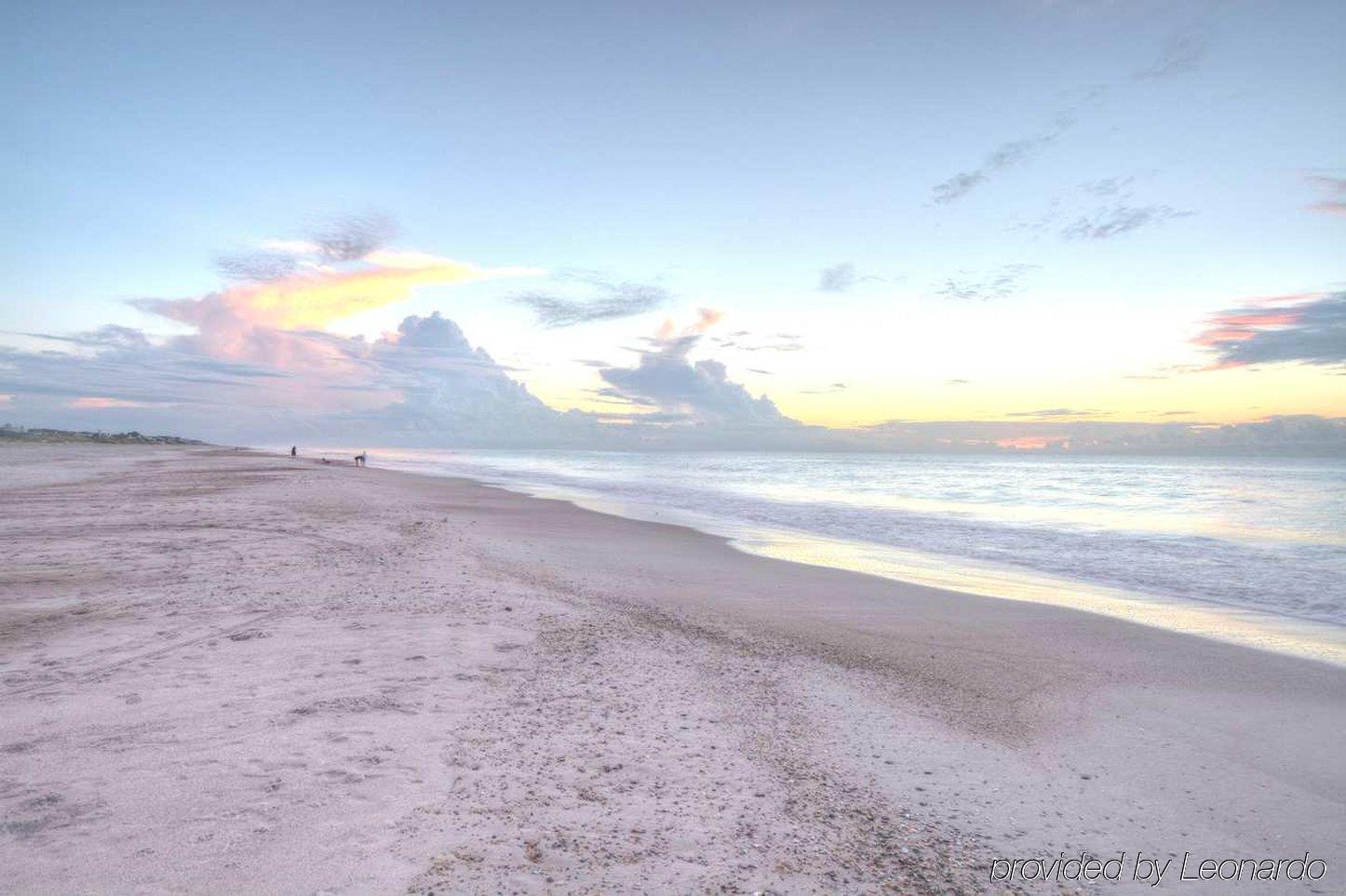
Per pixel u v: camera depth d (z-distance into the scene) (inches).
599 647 293.6
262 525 628.4
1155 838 161.3
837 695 250.5
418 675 246.5
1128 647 330.3
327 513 740.7
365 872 128.8
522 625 320.2
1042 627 364.5
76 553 472.7
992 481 2043.6
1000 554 642.8
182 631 293.1
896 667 289.3
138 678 234.7
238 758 176.2
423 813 151.9
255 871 127.7
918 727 224.4
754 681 261.1
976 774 191.3
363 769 172.1
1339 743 220.1
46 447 3046.3
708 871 135.9
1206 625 377.7
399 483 1355.8
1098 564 592.1
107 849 133.6
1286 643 341.4
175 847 135.0
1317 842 161.6
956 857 148.5
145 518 658.2
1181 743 218.1
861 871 140.3
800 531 785.6
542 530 701.9
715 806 163.8
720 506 1092.5
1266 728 232.7
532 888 126.6
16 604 335.3
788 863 140.6
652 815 157.4
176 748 181.3
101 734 189.2
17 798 152.8
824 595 429.4
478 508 911.0
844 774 186.7
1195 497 1400.1
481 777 171.2
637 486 1598.2
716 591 434.0
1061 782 188.7
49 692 220.2
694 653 293.6
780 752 198.5
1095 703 252.8
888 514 1001.5
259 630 297.3
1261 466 3887.8
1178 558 623.2
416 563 465.1
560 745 193.5
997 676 281.3
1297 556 636.1
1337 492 1540.4
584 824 151.4
